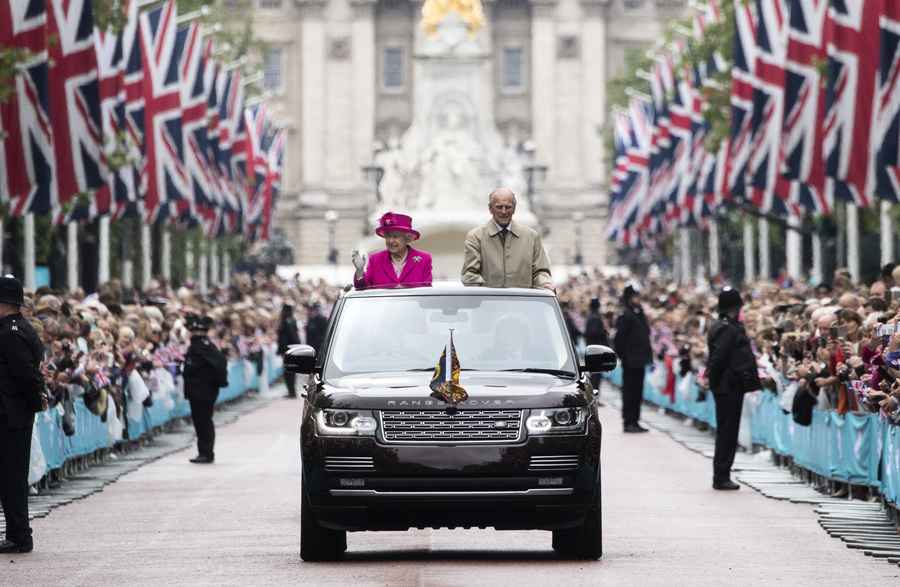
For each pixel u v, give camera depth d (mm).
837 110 83125
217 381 70750
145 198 119938
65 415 61250
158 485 60844
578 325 145125
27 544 42438
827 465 55688
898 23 78188
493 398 38188
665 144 158750
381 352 40625
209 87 143500
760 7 107250
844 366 53812
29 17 80625
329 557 39562
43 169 81375
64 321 63906
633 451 75125
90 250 159125
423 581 35531
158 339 87188
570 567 38094
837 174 83312
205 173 126250
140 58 110438
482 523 38250
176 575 37312
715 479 58000
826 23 94438
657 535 44781
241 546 42781
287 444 80875
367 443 37938
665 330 106375
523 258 44156
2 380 42375
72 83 84500
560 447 38062
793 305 77000
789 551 41375
